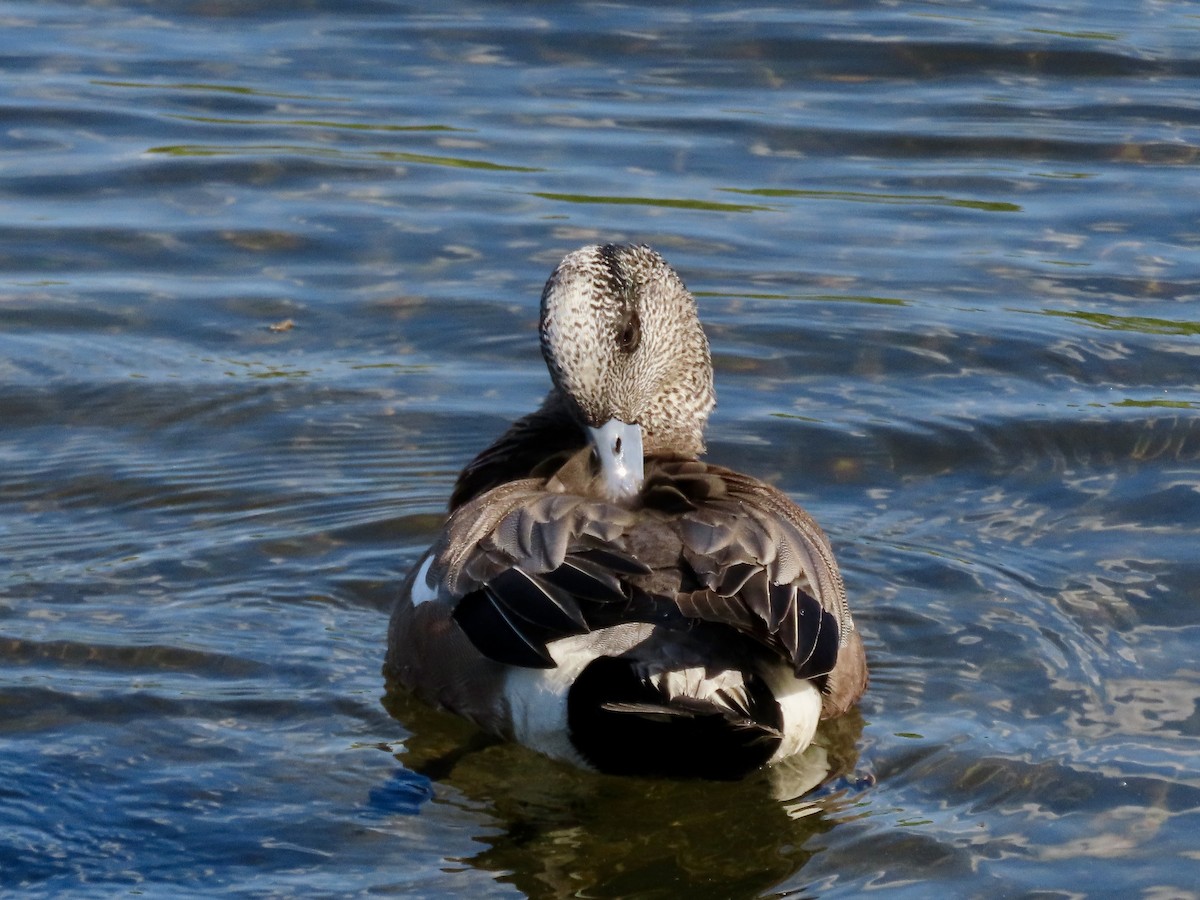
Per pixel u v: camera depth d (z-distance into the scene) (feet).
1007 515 40.50
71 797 29.25
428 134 61.57
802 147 61.16
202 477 42.32
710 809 29.78
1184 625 35.55
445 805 29.63
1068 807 29.22
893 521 40.40
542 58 68.28
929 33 70.03
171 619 35.94
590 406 34.99
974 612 36.27
